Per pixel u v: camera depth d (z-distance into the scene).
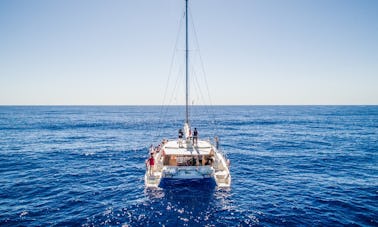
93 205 15.90
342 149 36.41
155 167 19.12
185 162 18.41
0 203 16.27
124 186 19.80
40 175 22.95
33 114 143.25
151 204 15.77
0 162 28.20
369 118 105.25
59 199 16.97
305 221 13.80
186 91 22.12
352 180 21.44
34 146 39.19
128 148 38.06
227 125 77.06
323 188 19.36
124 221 13.74
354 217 14.30
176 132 59.78
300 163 27.83
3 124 77.06
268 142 43.38
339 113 152.38
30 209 15.32
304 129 64.62
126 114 150.75
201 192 17.33
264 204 16.08
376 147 37.91
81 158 30.72
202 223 13.50
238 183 20.48
